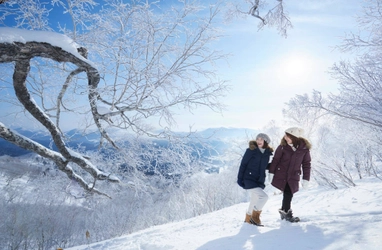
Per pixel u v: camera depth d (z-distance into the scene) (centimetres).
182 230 436
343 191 561
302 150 379
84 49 378
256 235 299
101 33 559
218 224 445
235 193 1219
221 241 289
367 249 200
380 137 595
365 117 541
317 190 693
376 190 495
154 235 416
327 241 236
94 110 518
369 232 240
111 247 387
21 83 360
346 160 727
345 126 633
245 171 400
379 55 518
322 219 365
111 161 625
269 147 397
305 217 405
